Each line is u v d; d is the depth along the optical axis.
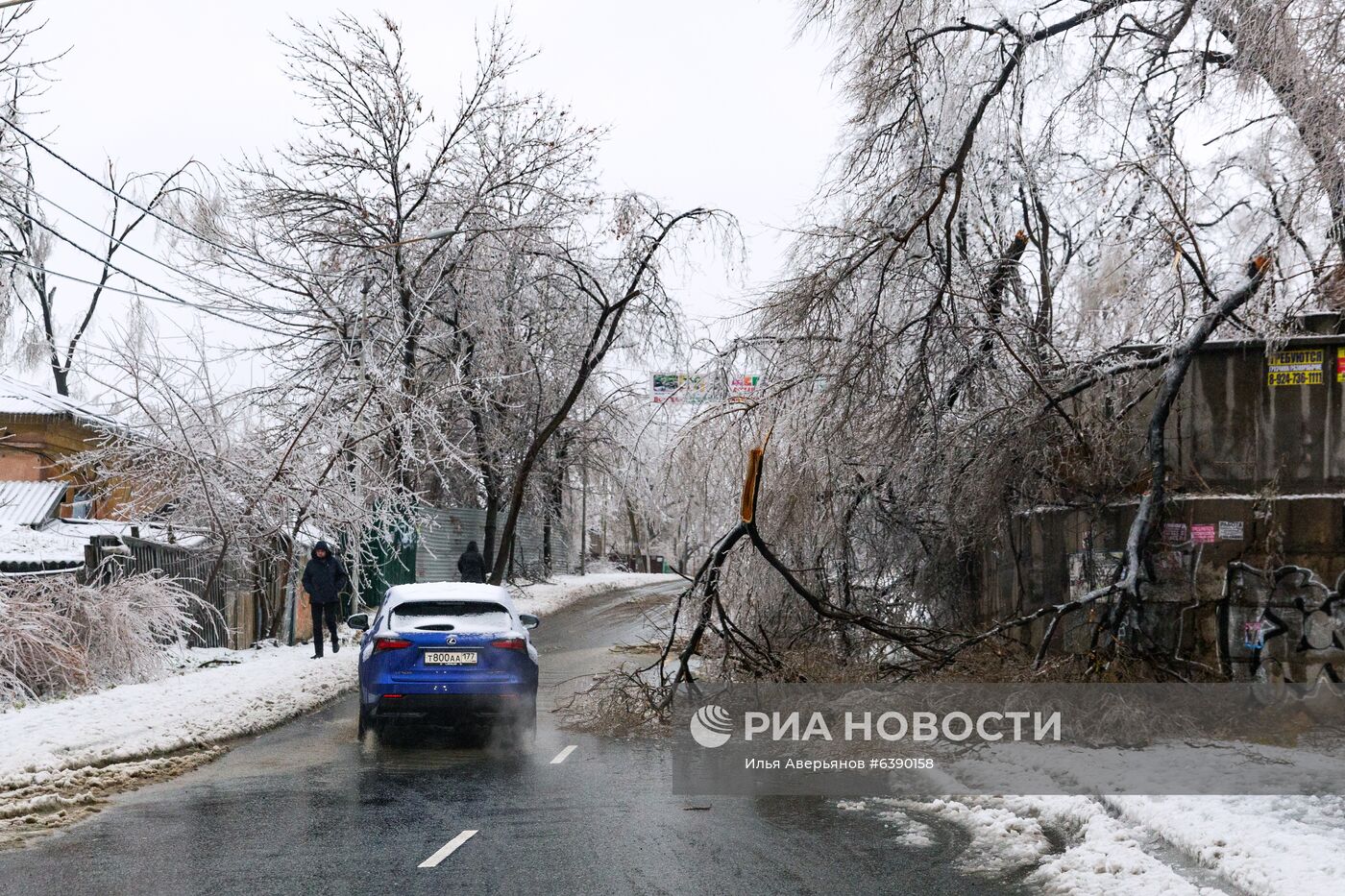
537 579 52.91
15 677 17.03
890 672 15.72
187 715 15.73
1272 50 14.57
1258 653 14.45
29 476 34.94
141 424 27.55
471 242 37.97
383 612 14.94
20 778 11.52
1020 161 18.17
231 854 8.83
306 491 27.77
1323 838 8.37
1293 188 15.70
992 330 16.11
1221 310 14.30
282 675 20.77
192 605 25.16
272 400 35.88
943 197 17.34
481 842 9.23
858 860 8.73
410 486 37.03
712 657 17.09
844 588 18.12
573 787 11.67
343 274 36.88
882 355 16.14
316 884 7.91
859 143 18.11
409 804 10.84
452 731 15.64
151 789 11.59
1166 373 14.75
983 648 15.79
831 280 16.73
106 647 19.44
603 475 46.09
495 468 41.00
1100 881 7.88
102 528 28.48
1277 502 14.62
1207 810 9.38
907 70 17.56
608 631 31.27
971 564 19.83
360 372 29.20
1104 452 15.77
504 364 39.94
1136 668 14.00
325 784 11.89
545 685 20.28
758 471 15.59
